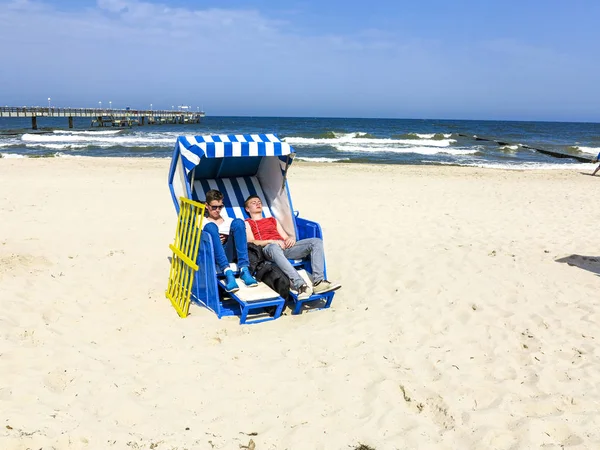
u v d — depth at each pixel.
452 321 5.00
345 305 5.48
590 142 41.53
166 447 3.02
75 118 87.25
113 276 6.12
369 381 3.86
